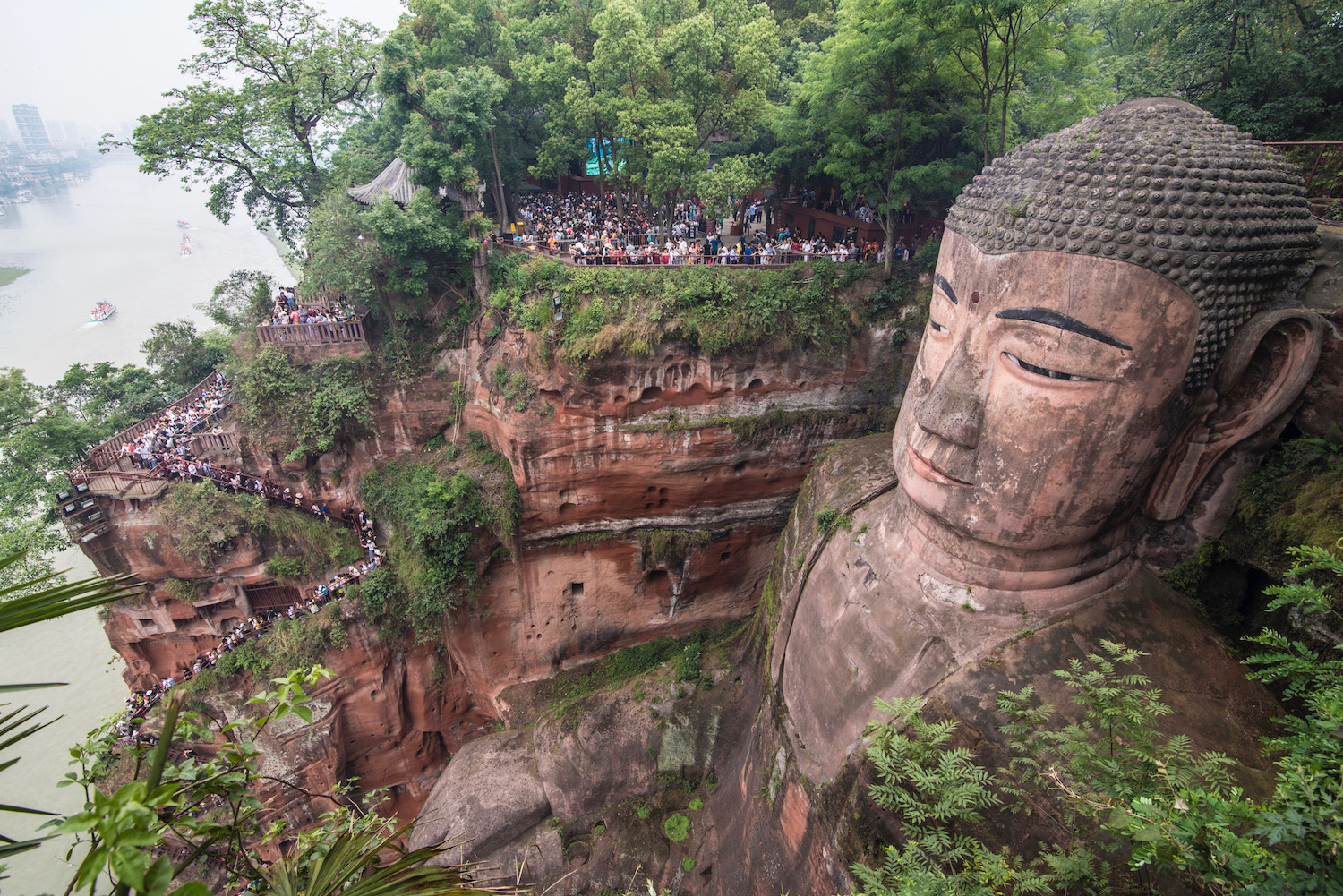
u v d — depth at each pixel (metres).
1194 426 11.52
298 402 25.59
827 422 24.77
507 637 27.27
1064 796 7.11
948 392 11.94
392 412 27.16
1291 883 4.94
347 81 29.62
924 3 18.94
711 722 21.97
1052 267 10.37
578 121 25.41
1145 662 11.41
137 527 24.28
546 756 22.98
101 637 38.59
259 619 26.12
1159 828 5.46
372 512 27.02
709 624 28.98
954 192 23.52
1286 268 10.50
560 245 25.50
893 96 22.12
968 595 12.84
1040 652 11.79
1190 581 12.42
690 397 23.91
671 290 22.69
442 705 28.36
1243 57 18.58
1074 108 22.00
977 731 11.29
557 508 25.42
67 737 33.06
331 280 25.06
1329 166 15.67
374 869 5.32
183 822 4.73
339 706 25.48
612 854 21.05
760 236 30.09
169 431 26.20
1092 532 11.76
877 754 8.10
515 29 29.73
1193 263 9.74
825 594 16.22
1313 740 6.17
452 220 25.03
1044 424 10.87
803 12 35.75
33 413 29.98
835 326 23.64
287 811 24.88
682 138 22.97
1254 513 11.52
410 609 24.97
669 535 26.17
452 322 26.67
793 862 15.23
